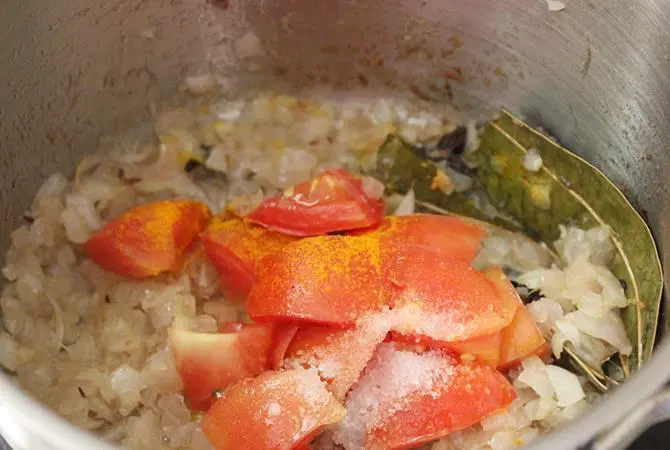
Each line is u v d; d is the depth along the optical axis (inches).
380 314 9.5
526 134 11.3
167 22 11.4
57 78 10.8
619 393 7.5
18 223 10.8
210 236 10.6
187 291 10.6
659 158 10.2
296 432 9.0
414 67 11.9
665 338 8.3
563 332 10.1
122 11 10.9
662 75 10.0
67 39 10.7
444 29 11.4
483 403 9.4
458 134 12.0
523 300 10.5
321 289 9.6
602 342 10.1
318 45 11.9
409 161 12.0
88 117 11.4
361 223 10.7
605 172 11.0
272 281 9.8
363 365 9.4
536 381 9.7
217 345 9.7
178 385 9.9
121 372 9.9
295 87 12.3
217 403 9.3
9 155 10.6
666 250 9.9
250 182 11.9
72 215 11.0
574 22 10.5
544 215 11.2
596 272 10.4
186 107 12.2
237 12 11.5
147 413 9.8
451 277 9.8
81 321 10.5
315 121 12.3
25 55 10.4
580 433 7.3
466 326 9.5
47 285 10.5
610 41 10.3
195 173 11.9
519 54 11.2
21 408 7.4
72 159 11.4
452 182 11.7
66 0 10.4
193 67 11.9
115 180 11.6
